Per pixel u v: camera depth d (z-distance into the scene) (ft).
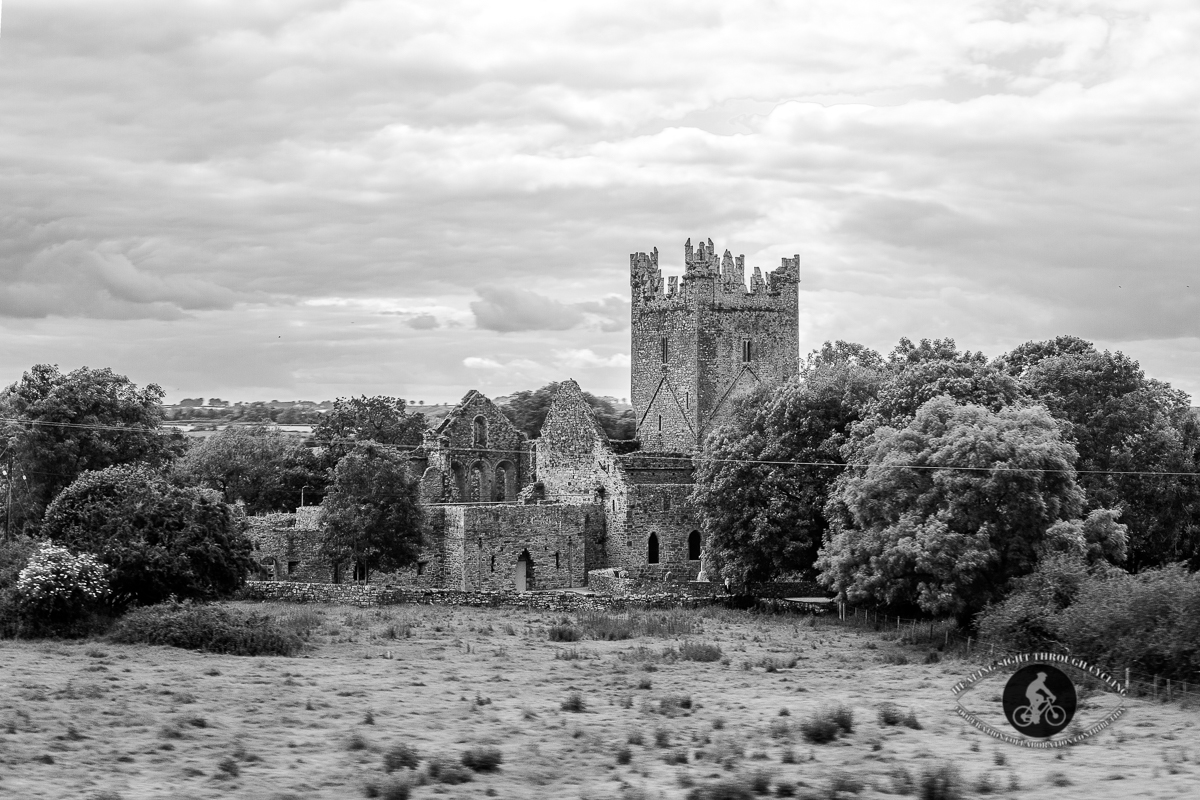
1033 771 154.10
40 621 256.93
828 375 370.32
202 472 492.54
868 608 327.47
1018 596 247.50
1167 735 177.47
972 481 270.87
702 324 531.50
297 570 376.07
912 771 153.17
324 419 537.65
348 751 159.43
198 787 140.26
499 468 461.37
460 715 185.68
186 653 242.37
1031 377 388.98
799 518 341.82
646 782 145.89
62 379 413.39
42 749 155.33
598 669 234.79
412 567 383.45
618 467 409.49
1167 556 374.84
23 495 392.47
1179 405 431.43
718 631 298.76
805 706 198.18
